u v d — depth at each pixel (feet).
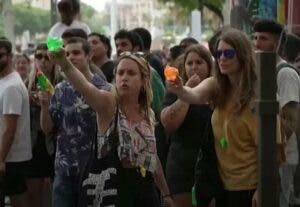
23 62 47.75
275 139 18.20
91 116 25.12
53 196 25.62
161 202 26.55
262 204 18.26
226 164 20.74
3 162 30.42
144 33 39.68
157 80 30.71
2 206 31.32
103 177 20.61
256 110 18.45
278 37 25.03
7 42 30.55
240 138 20.48
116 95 21.13
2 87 30.40
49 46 20.25
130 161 20.79
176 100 26.61
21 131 30.91
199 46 26.63
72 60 25.77
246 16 37.78
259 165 18.30
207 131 21.07
